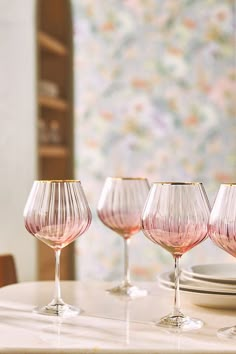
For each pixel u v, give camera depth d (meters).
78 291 1.52
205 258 4.34
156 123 4.47
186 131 4.43
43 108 3.72
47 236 1.27
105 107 4.53
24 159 3.07
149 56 4.46
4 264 1.78
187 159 4.44
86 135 4.56
